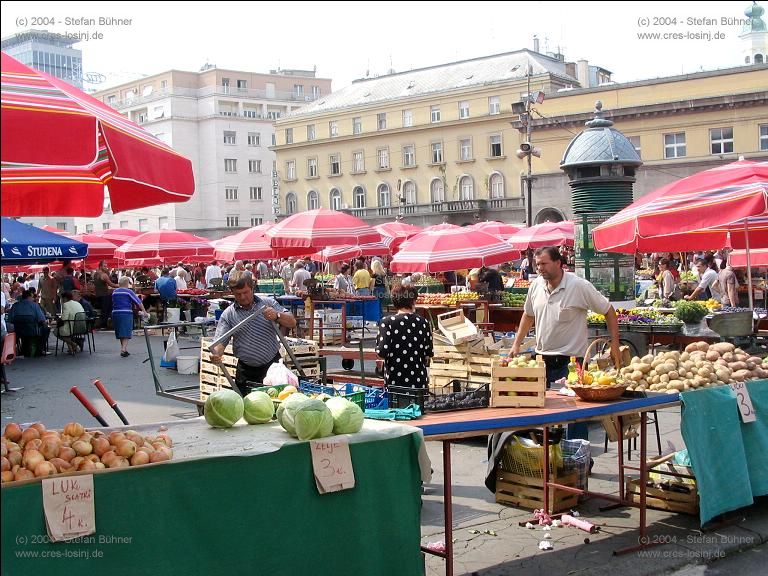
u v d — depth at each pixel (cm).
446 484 457
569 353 666
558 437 625
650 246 1112
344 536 401
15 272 2997
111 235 2608
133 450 351
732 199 738
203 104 9081
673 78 4859
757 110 4594
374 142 7019
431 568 513
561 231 2347
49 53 9044
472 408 506
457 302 1661
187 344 1780
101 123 327
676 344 1156
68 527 321
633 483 635
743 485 580
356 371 1256
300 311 1812
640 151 4975
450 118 6544
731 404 580
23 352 1692
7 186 373
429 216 6544
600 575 496
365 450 410
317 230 1458
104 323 2353
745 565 525
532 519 603
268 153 9344
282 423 413
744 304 1795
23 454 333
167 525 347
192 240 2292
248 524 370
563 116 5200
